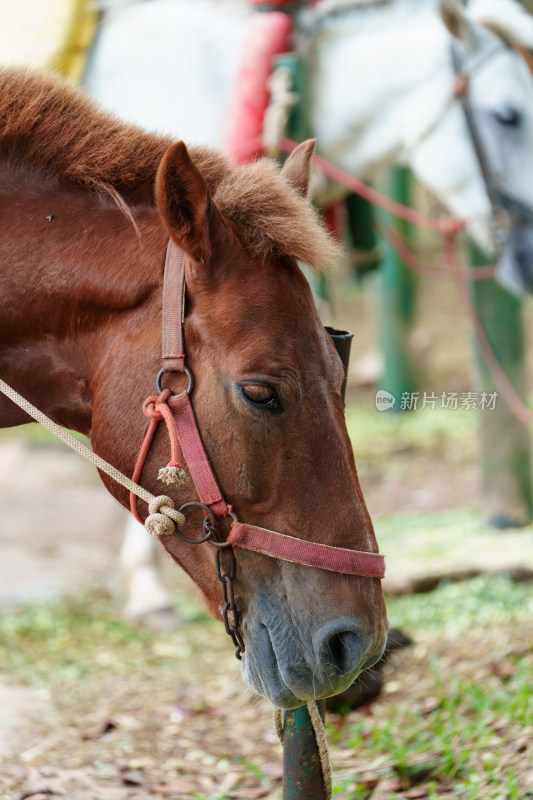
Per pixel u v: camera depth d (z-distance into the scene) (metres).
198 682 5.58
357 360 14.08
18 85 3.18
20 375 3.12
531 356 13.97
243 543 2.75
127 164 3.08
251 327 2.73
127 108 6.67
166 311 2.82
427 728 4.30
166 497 2.81
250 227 2.80
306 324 2.79
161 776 4.22
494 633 5.31
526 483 7.55
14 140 3.13
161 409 2.78
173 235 2.69
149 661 5.99
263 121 6.25
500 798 3.50
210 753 4.49
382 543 7.55
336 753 4.29
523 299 7.43
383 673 5.02
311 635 2.68
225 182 2.92
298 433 2.72
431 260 10.70
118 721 4.91
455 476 9.77
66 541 9.05
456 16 6.30
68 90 3.24
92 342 3.03
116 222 3.04
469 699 4.51
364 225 7.63
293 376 2.71
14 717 5.01
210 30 6.56
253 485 2.74
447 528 7.84
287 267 2.82
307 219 2.80
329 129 6.61
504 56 6.44
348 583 2.70
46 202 3.10
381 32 6.57
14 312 3.05
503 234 6.64
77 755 4.47
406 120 6.59
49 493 10.86
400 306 11.34
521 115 6.46
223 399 2.74
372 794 3.81
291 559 2.71
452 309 16.88
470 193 6.71
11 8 6.51
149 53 6.61
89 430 3.29
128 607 6.82
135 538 6.89
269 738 4.63
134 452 2.89
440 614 5.83
